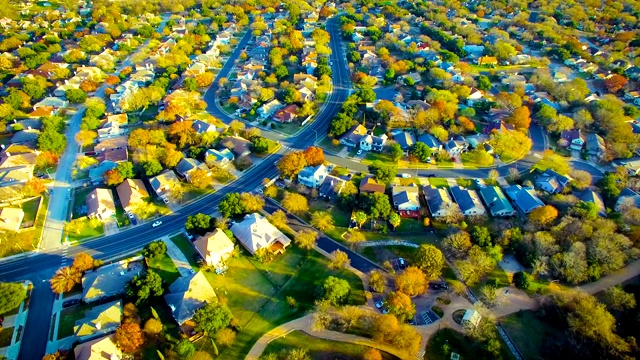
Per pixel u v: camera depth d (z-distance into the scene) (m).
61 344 95.56
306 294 109.62
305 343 96.94
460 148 172.62
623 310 101.62
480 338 94.94
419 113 186.38
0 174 146.12
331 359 93.31
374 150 173.75
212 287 110.44
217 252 116.62
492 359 92.81
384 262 118.69
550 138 186.88
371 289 110.62
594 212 127.38
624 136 173.88
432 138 175.00
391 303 100.56
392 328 93.44
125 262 114.56
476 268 112.38
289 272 116.50
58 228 130.00
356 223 133.12
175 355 92.56
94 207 132.62
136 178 150.75
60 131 181.50
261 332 99.50
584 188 146.88
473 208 136.38
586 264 110.69
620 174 153.25
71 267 109.19
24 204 138.50
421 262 111.12
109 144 169.00
